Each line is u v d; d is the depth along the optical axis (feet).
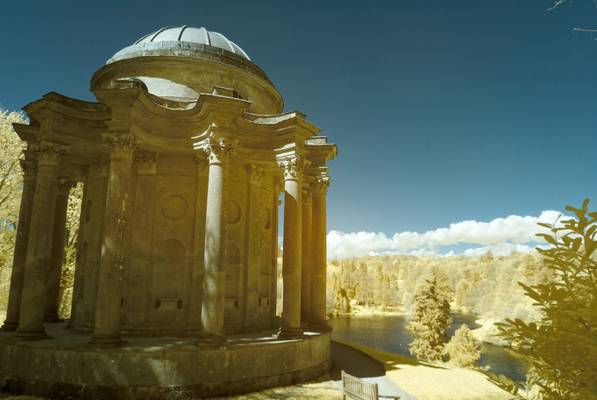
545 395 14.80
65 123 60.54
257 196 75.15
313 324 73.56
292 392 52.54
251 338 61.93
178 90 72.59
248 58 85.40
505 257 619.67
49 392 48.37
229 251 70.90
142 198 67.26
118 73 75.66
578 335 13.06
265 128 66.69
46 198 57.93
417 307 180.96
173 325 65.10
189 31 81.56
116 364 47.98
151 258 66.54
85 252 71.26
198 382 49.80
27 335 54.85
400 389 54.29
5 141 117.39
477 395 52.49
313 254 77.66
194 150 66.44
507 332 14.80
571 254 13.29
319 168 80.33
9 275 125.39
